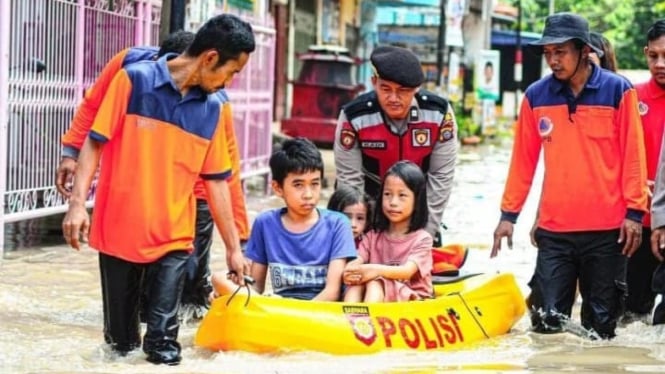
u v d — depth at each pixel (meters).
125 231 6.59
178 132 6.60
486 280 7.99
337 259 7.46
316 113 26.06
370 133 8.12
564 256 7.98
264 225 7.59
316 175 7.43
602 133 7.83
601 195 7.84
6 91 10.82
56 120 11.92
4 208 11.09
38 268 10.41
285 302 6.96
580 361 7.09
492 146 34.94
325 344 6.89
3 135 10.84
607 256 7.87
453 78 36.53
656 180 7.94
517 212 8.27
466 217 15.41
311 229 7.51
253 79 16.77
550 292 7.93
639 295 8.75
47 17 11.61
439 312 7.47
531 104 8.08
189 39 7.48
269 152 17.61
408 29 39.84
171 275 6.65
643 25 47.16
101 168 6.70
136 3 13.48
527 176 8.23
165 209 6.60
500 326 7.82
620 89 7.80
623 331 8.17
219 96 7.87
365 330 7.04
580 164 7.87
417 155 8.17
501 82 48.81
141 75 6.58
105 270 6.72
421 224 7.78
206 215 8.31
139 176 6.57
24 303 8.75
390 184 7.70
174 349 6.66
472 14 40.28
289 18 32.41
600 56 8.55
